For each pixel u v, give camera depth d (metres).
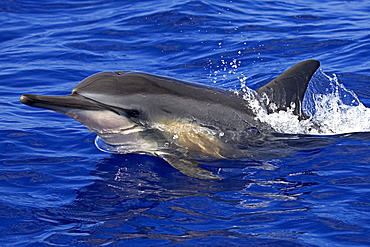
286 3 17.62
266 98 8.72
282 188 6.98
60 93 11.23
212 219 6.25
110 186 7.21
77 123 9.60
